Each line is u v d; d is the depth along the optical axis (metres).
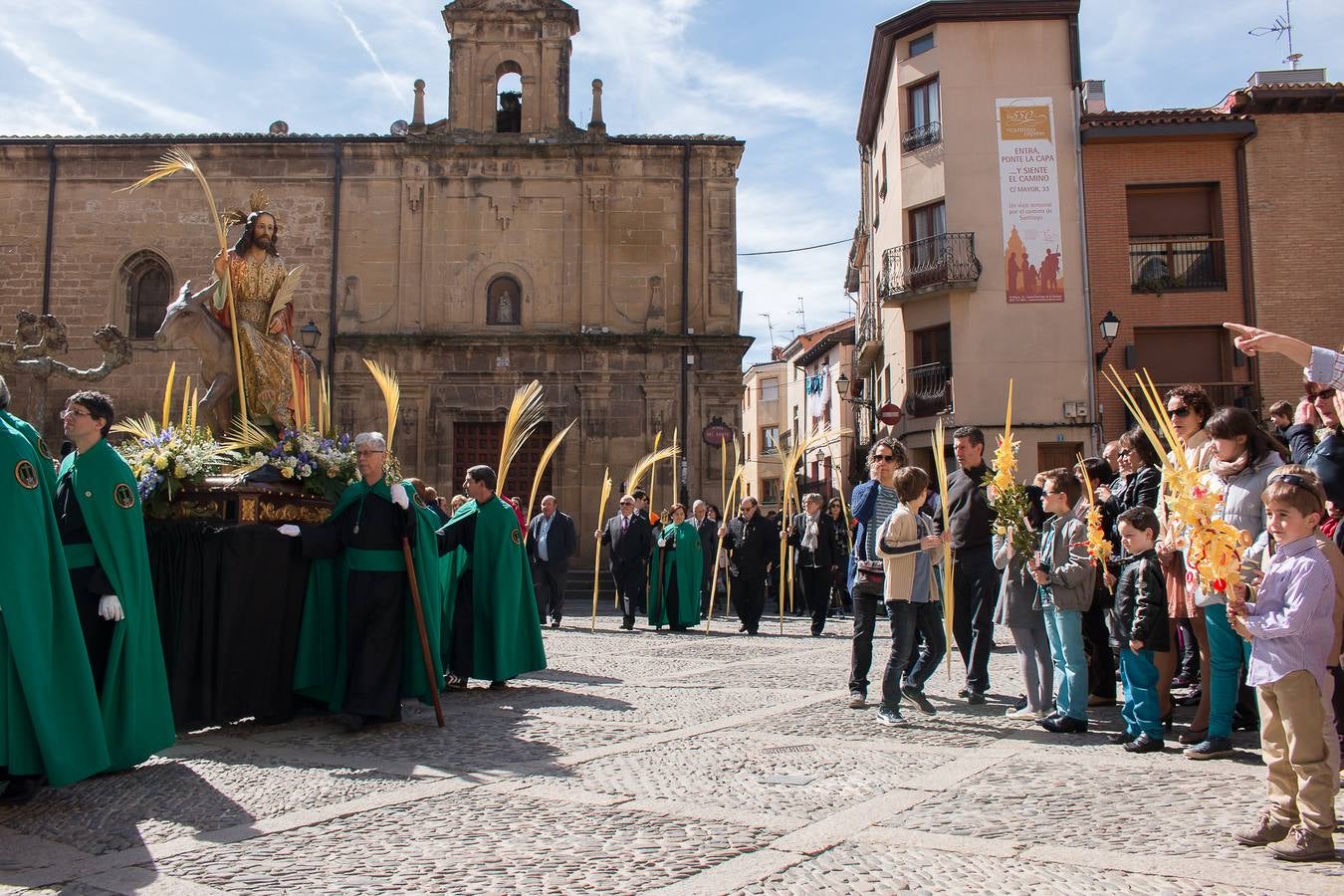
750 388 58.97
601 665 12.25
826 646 14.65
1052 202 28.19
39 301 29.23
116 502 6.70
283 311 10.33
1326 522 6.13
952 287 27.77
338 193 29.58
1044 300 27.98
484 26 30.17
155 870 4.57
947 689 9.96
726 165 29.80
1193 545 5.23
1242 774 6.26
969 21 28.80
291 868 4.55
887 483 8.85
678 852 4.70
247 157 29.66
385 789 6.00
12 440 5.92
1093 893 4.17
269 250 10.36
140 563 6.80
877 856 4.64
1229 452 6.82
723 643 15.20
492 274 29.55
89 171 29.55
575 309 29.47
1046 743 7.31
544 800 5.67
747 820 5.22
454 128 29.84
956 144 28.59
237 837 5.06
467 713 8.83
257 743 7.63
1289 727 4.67
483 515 10.35
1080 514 7.96
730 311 29.44
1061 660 7.79
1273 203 27.80
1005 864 4.52
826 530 16.98
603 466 28.84
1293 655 4.68
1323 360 5.40
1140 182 28.14
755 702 9.18
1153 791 5.81
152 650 6.85
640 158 29.75
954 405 27.89
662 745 7.21
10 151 29.42
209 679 7.93
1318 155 27.86
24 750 5.74
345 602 8.38
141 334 29.36
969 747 7.14
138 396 28.94
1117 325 25.67
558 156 29.70
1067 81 28.50
